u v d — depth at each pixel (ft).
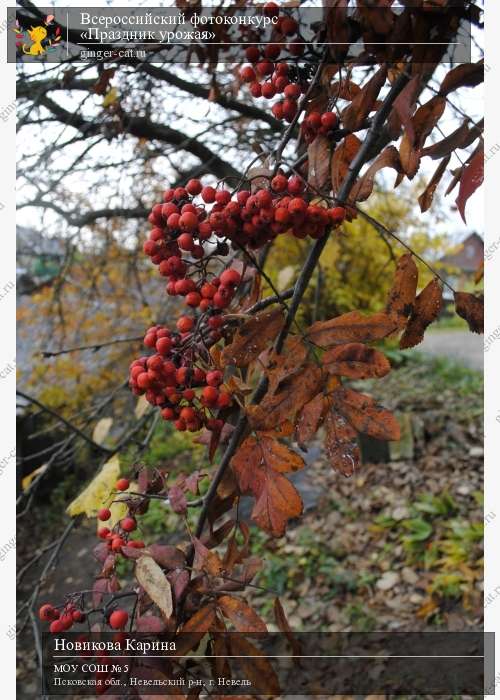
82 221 10.14
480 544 12.14
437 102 2.78
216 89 6.09
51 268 14.52
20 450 16.06
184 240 2.87
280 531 2.76
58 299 11.92
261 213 2.82
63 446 6.39
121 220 12.73
